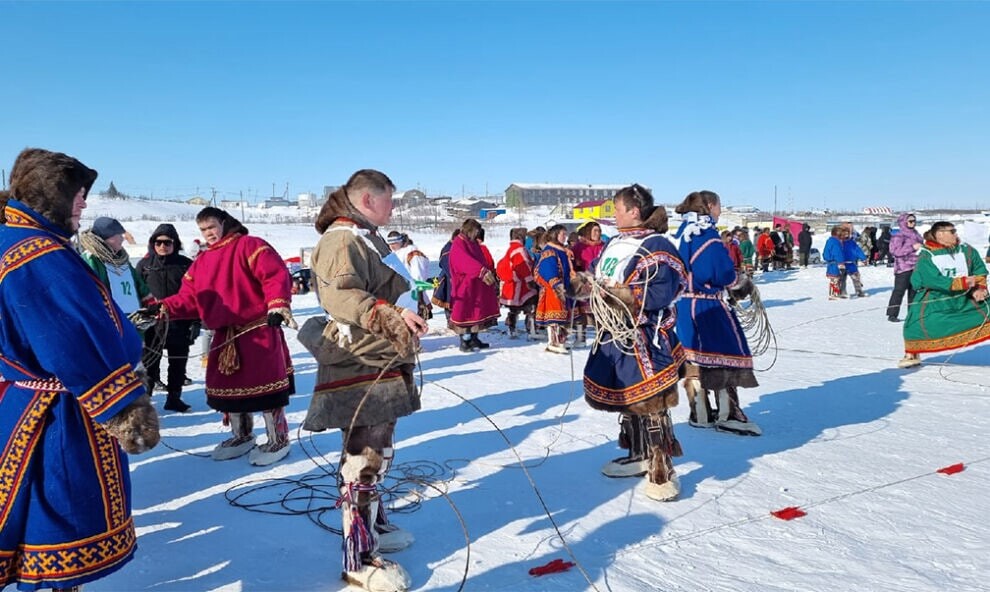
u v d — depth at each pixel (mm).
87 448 2275
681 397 6406
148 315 4414
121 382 2217
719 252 4984
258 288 4477
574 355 9180
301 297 18703
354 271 2875
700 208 5258
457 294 9375
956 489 4020
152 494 4035
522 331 11797
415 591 2875
